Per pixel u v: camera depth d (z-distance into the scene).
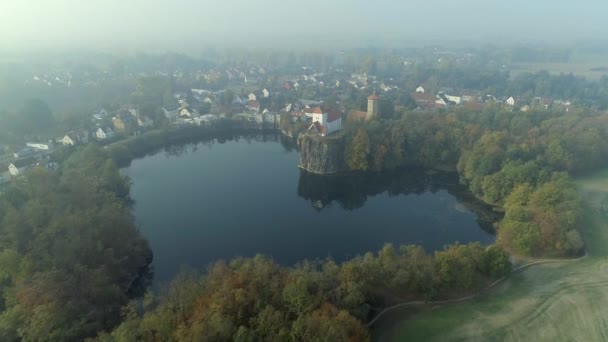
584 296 91.56
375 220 153.50
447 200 172.75
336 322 66.94
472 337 79.19
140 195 176.75
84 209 123.81
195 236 139.88
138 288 112.81
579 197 133.50
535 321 83.81
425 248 131.12
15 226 108.38
